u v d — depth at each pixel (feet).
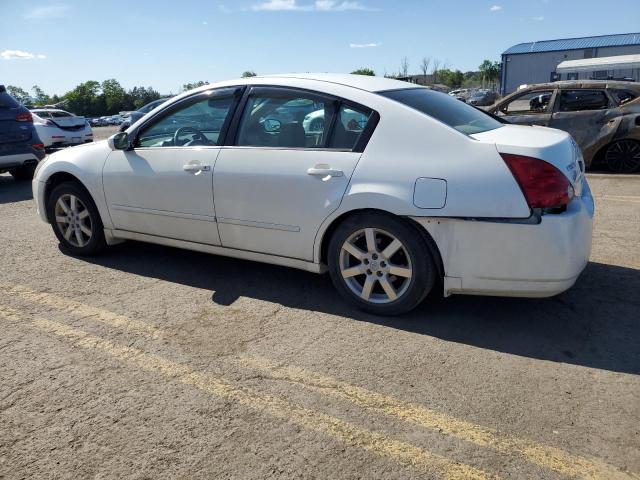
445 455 7.44
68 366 9.86
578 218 10.19
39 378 9.46
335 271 11.91
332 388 9.07
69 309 12.37
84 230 15.81
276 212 12.10
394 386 9.10
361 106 11.43
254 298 12.88
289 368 9.71
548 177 9.82
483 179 10.06
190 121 13.57
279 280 13.97
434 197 10.34
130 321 11.71
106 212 14.99
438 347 10.41
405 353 10.19
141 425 8.16
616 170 29.35
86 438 7.88
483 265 10.32
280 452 7.54
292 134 12.09
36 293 13.37
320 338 10.83
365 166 11.02
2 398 8.88
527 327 11.18
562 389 8.96
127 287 13.70
